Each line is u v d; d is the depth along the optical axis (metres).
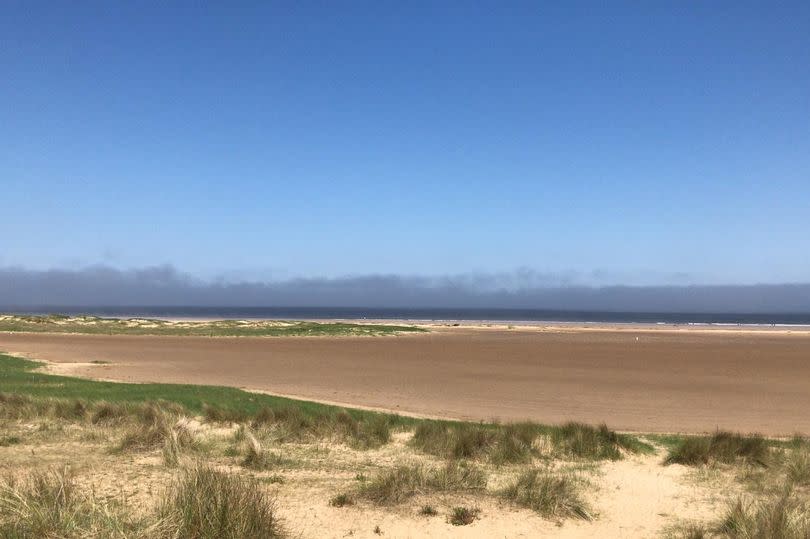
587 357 42.94
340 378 29.02
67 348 45.06
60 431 12.37
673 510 8.26
